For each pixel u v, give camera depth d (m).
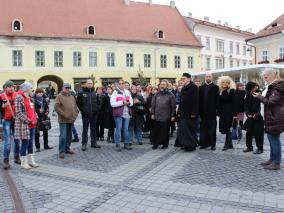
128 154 9.98
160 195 6.28
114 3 51.09
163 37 50.72
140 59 49.00
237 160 8.90
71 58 45.34
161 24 52.28
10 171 8.32
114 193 6.46
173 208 5.64
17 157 9.14
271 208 5.57
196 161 8.86
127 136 10.83
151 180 7.22
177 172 7.80
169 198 6.12
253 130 9.82
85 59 46.00
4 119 8.70
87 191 6.63
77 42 45.47
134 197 6.21
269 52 39.62
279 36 38.03
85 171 8.12
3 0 44.75
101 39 46.47
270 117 7.77
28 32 43.34
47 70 44.34
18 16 44.12
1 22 43.06
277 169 7.87
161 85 10.67
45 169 8.44
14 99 8.61
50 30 44.62
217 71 28.56
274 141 7.85
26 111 8.49
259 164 8.42
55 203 6.03
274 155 7.89
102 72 46.81
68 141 10.22
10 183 7.31
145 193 6.41
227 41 64.62
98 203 5.97
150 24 51.44
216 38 62.31
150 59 49.72
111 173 7.88
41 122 10.77
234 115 10.33
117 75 47.59
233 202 5.86
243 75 27.91
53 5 46.91
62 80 45.09
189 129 10.21
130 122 11.43
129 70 48.28
